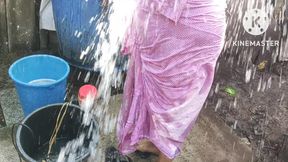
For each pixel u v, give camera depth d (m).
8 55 3.54
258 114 3.35
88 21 3.02
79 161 2.21
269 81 3.66
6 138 2.79
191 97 2.22
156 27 2.08
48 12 3.41
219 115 3.27
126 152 2.55
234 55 3.73
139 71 2.29
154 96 2.28
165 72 2.16
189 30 2.02
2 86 3.24
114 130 2.86
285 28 3.65
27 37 3.57
